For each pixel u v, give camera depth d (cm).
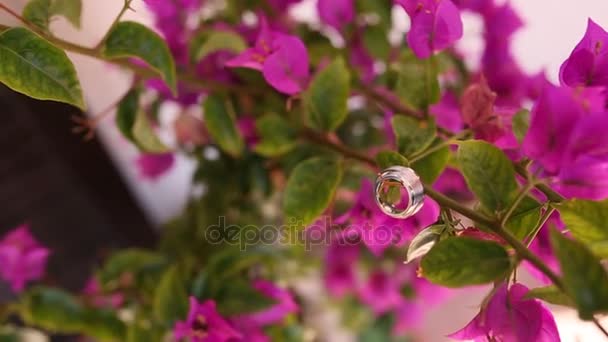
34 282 90
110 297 79
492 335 48
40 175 111
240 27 76
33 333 81
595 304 42
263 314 69
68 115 108
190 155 93
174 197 136
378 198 50
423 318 110
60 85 51
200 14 77
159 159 96
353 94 70
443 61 72
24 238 82
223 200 90
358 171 69
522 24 71
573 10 78
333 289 104
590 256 42
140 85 66
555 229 42
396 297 106
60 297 76
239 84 71
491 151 50
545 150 46
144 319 76
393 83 70
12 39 51
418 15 55
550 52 83
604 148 45
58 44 55
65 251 122
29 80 51
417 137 55
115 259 79
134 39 56
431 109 63
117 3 60
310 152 75
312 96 61
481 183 50
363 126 90
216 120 69
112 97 100
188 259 84
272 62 58
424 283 95
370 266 100
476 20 81
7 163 105
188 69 69
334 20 74
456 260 47
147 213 139
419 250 50
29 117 103
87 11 60
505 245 49
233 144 70
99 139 118
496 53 71
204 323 61
